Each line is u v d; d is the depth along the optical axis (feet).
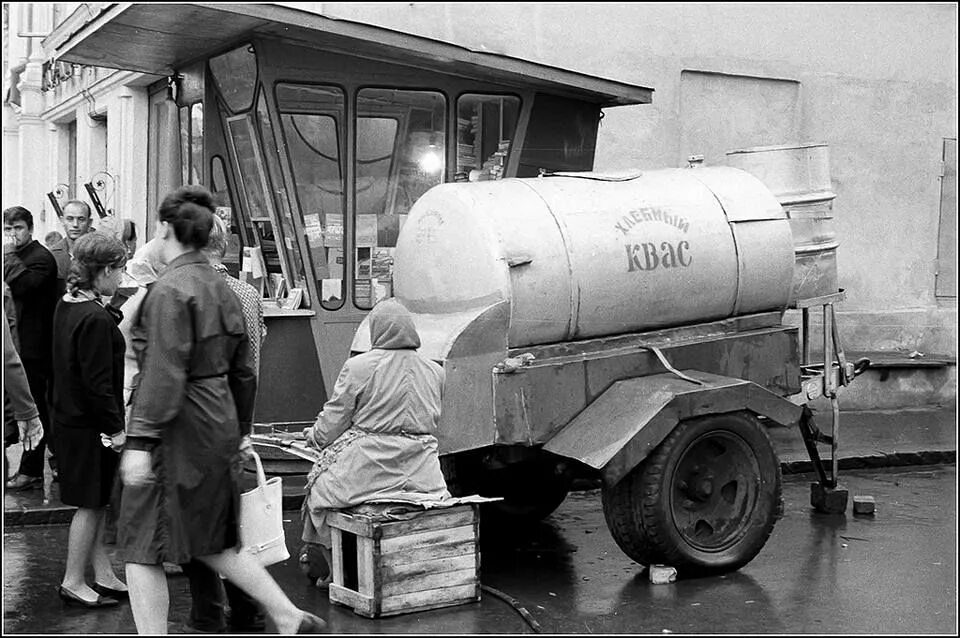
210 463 15.24
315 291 26.43
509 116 28.35
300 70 25.80
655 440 19.01
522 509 24.04
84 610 18.13
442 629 17.11
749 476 20.49
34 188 48.39
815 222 24.12
